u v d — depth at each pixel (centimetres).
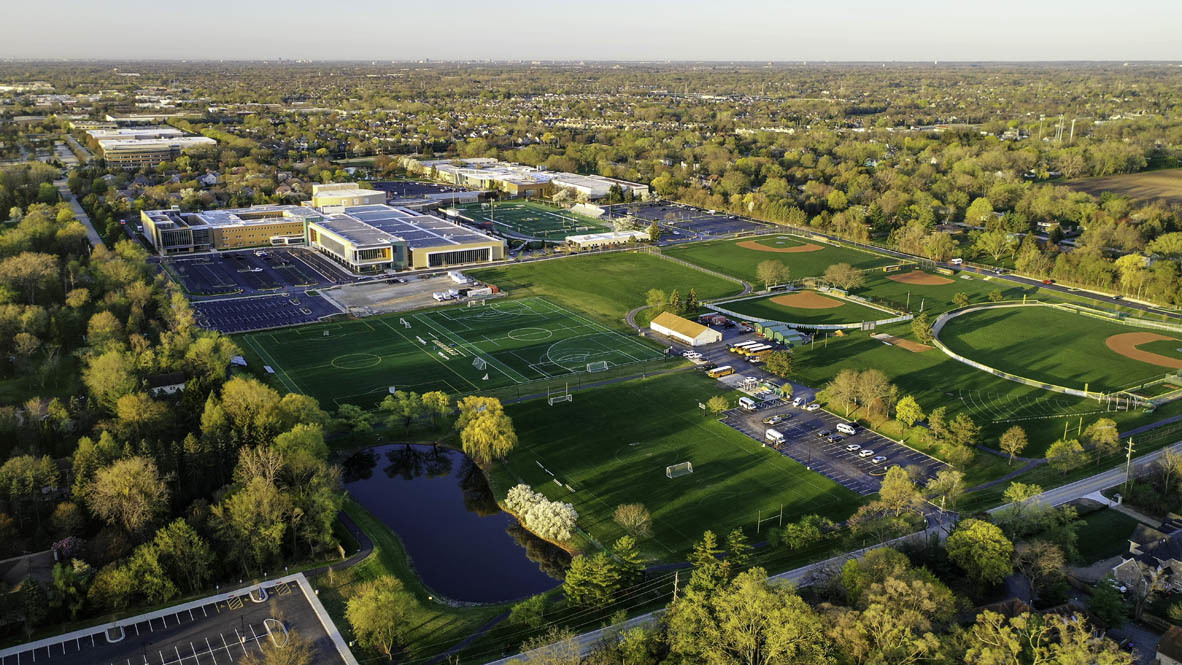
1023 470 19488
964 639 12150
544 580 15825
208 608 14512
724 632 12500
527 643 13538
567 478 19150
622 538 15600
